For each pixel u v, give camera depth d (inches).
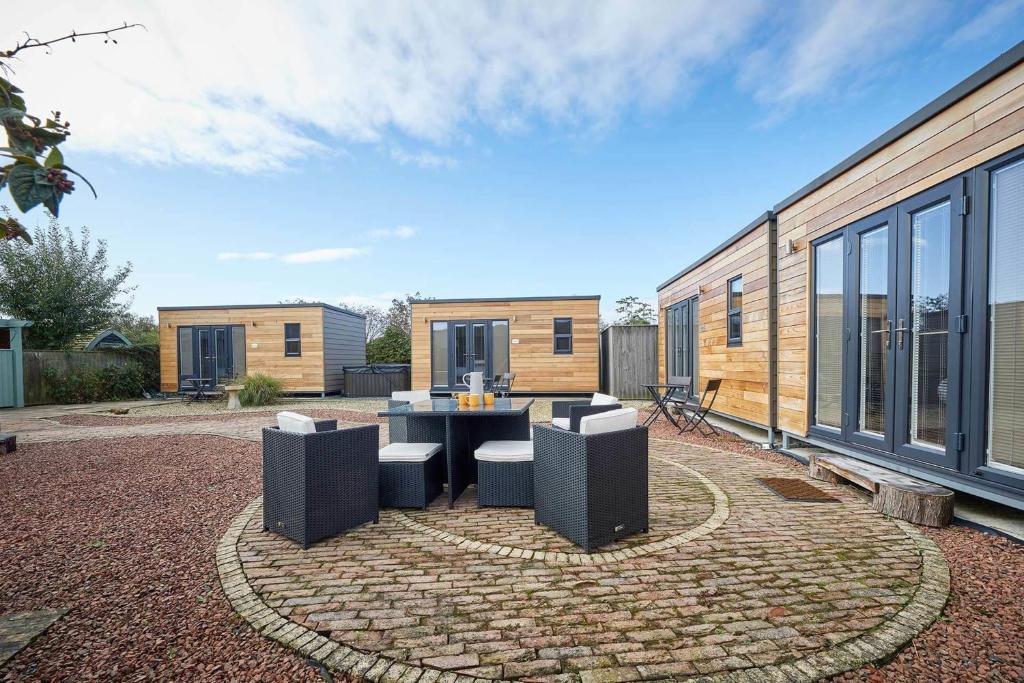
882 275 161.2
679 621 83.0
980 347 122.6
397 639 78.7
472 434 173.6
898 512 131.3
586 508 110.8
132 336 696.4
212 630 82.1
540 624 82.7
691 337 362.9
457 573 102.0
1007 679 67.8
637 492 121.2
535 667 71.4
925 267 142.9
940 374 137.7
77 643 78.7
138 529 129.6
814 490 157.9
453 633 80.4
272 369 576.1
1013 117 113.9
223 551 113.9
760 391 241.0
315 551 113.9
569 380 526.3
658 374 470.3
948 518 125.4
